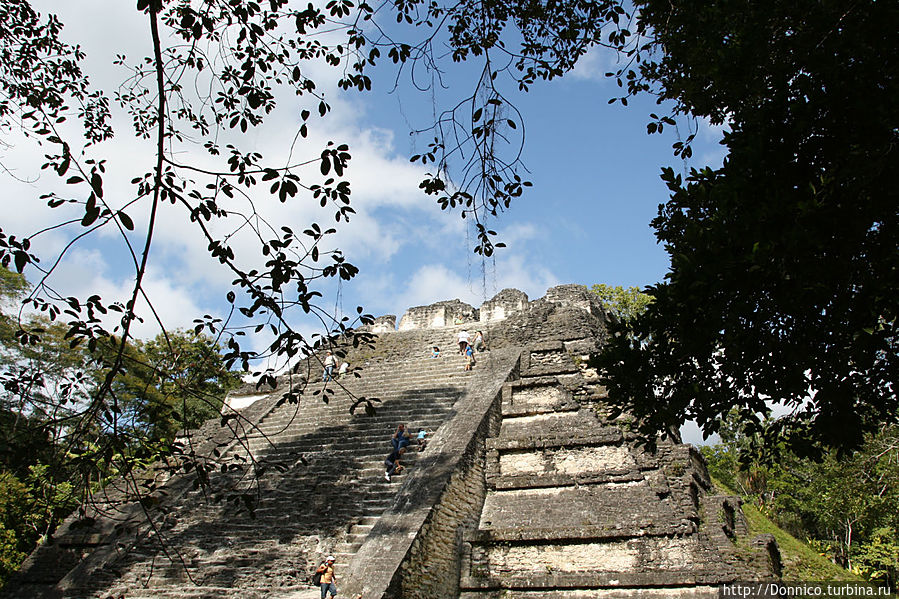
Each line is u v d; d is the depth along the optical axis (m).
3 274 22.48
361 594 8.20
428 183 6.98
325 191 6.24
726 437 31.33
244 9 6.51
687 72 7.83
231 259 5.88
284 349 6.21
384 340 21.95
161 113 5.20
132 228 5.12
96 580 10.70
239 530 11.27
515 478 12.12
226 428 16.80
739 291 5.83
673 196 6.95
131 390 23.11
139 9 5.16
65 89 9.36
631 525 10.36
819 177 5.61
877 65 5.38
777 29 6.46
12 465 6.33
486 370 16.39
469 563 10.55
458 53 8.17
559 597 9.88
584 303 21.25
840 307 5.64
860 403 6.68
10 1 8.76
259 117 6.96
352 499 11.46
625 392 7.22
